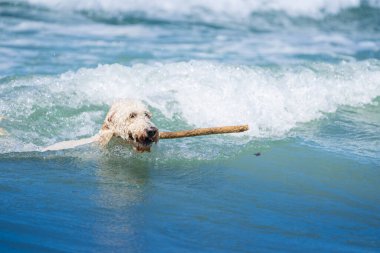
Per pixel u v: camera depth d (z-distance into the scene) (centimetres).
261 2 2492
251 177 1029
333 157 1147
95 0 2342
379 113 1470
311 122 1362
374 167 1108
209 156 1115
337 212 909
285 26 2339
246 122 1304
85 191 927
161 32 2128
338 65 1742
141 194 930
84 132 1221
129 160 1077
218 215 869
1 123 1193
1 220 803
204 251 753
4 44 1845
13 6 2262
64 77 1484
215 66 1552
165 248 752
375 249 793
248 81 1491
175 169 1049
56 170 1009
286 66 1730
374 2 2589
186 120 1307
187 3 2422
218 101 1375
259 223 852
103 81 1430
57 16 2219
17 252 720
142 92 1400
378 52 2066
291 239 806
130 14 2291
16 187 923
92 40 1967
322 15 2478
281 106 1402
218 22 2303
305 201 942
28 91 1354
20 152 1077
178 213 866
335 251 779
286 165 1094
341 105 1494
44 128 1212
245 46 2017
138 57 1795
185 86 1430
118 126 1095
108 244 754
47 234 771
